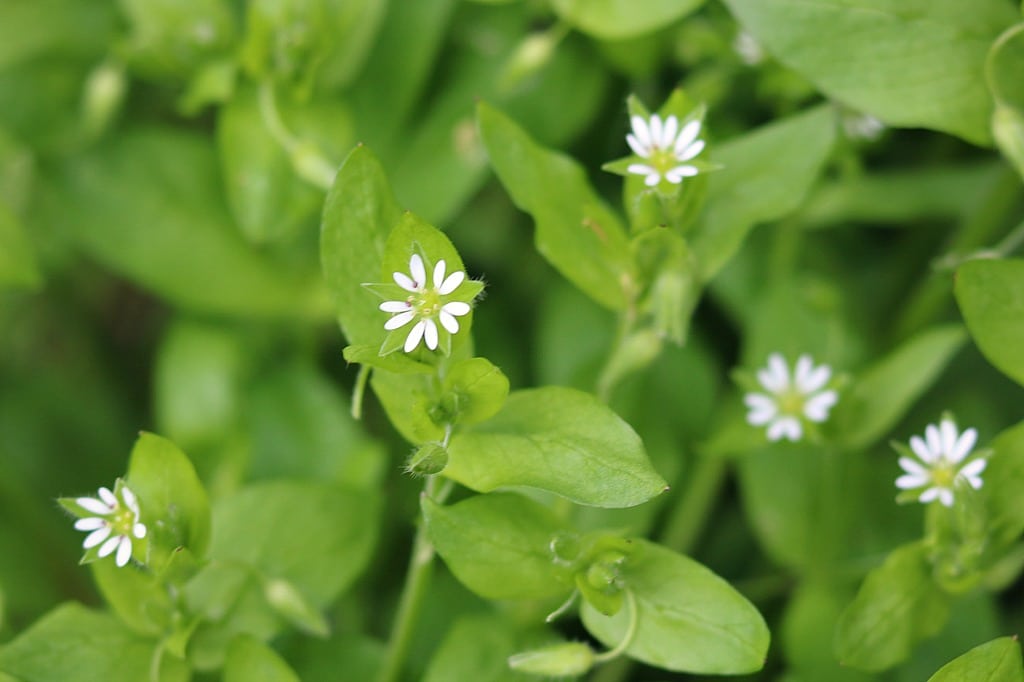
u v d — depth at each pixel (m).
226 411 0.37
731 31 0.37
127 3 0.37
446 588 0.36
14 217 0.37
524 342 0.39
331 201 0.32
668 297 0.33
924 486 0.33
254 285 0.38
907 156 0.39
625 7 0.36
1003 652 0.32
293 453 0.37
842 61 0.34
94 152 0.38
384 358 0.32
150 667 0.33
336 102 0.37
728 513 0.38
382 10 0.37
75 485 0.39
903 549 0.33
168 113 0.39
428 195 0.37
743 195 0.34
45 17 0.39
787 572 0.36
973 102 0.34
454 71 0.38
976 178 0.37
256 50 0.36
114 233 0.38
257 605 0.34
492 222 0.39
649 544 0.32
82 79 0.39
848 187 0.37
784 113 0.37
